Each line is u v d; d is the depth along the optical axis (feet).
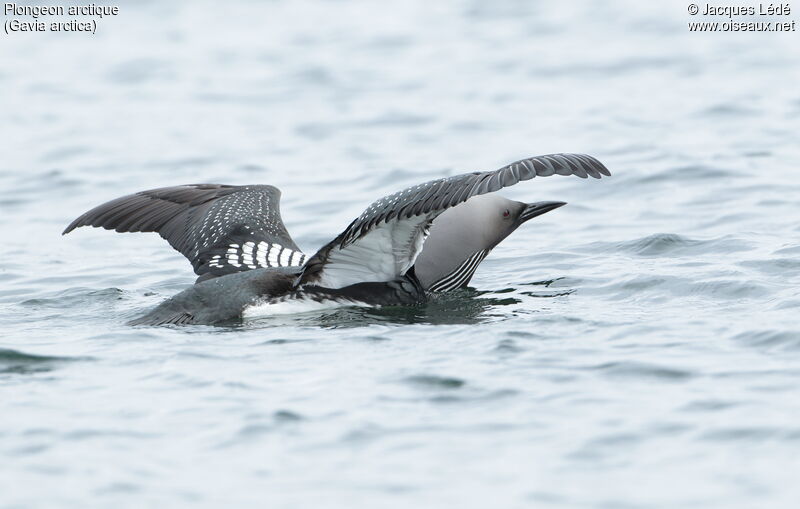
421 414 39.24
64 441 37.70
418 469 35.22
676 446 36.01
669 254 63.87
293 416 39.32
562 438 36.94
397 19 160.35
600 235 69.82
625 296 55.77
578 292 57.11
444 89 120.06
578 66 127.95
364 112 111.55
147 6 172.45
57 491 34.22
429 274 57.52
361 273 54.34
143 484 34.63
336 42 146.92
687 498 32.83
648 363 43.19
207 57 140.05
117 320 53.78
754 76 117.39
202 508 33.22
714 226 69.87
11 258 70.18
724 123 98.63
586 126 100.89
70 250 72.28
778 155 86.84
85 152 99.40
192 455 36.55
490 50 139.03
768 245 63.26
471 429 37.88
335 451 36.58
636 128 98.89
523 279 60.64
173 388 42.32
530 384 41.60
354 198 82.07
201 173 91.30
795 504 32.22
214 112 113.91
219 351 46.80
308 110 113.50
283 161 94.17
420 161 91.71
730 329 47.24
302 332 49.78
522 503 32.94
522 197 81.15
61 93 123.85
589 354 44.73
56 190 88.33
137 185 88.58
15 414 39.99
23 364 45.57
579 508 32.53
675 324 48.62
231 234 57.82
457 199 47.16
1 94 123.44
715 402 39.06
